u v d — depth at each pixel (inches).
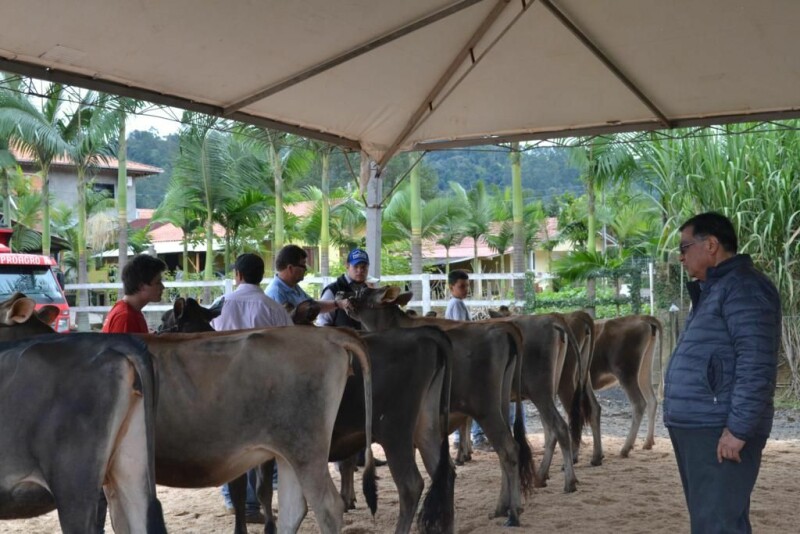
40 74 297.4
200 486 195.6
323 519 190.1
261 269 256.5
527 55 346.9
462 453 366.6
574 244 1299.2
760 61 343.3
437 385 237.6
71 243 1316.4
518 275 577.3
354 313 291.1
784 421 464.1
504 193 1400.1
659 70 356.8
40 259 514.3
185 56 304.3
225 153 986.7
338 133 418.0
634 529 252.8
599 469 347.3
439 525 223.6
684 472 170.1
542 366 311.4
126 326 232.2
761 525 253.9
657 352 537.3
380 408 229.6
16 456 158.2
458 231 1296.8
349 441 232.2
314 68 331.6
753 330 159.0
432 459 239.1
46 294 514.0
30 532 255.1
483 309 642.2
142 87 329.1
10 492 159.5
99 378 158.9
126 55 296.2
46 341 163.5
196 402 189.6
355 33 308.5
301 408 190.9
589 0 300.0
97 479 156.3
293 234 1266.0
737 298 161.8
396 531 228.8
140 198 2437.3
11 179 1235.2
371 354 230.4
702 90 378.0
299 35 302.0
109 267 1398.9
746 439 157.0
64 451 155.8
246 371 190.5
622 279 606.9
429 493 226.1
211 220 1002.7
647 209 1095.6
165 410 189.5
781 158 532.4
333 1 280.8
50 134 885.8
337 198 1323.8
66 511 155.1
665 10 304.5
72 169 1523.1
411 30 310.5
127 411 161.9
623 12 307.6
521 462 269.9
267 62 320.8
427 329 237.6
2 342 165.5
